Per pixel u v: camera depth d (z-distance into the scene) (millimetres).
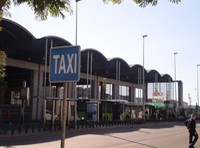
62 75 4625
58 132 22547
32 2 6012
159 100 54938
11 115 36656
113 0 6957
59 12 6148
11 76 53156
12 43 34375
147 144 15477
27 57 39750
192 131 13828
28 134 19578
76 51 4543
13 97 53094
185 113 62938
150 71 62219
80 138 18391
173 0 5582
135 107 40438
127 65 52938
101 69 50688
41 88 43656
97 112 30359
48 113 33969
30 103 41812
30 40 33250
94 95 56969
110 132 23875
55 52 4750
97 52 44250
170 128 30766
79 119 34719
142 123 38469
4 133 19188
